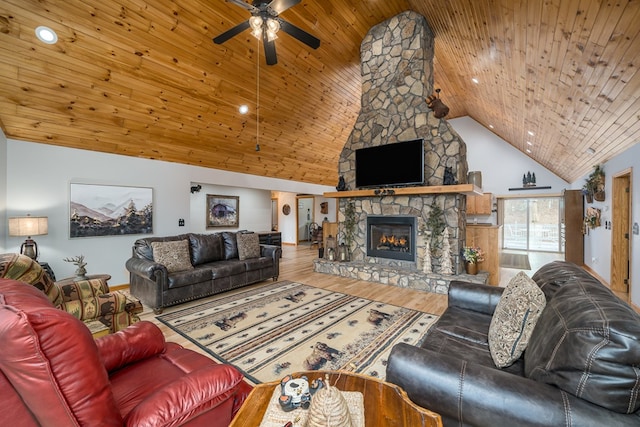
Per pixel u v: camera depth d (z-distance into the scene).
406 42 4.79
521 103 4.65
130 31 3.11
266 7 2.32
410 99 4.85
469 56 4.31
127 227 4.57
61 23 2.78
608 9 1.92
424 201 4.71
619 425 0.88
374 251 5.28
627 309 1.09
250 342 2.70
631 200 3.81
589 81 2.84
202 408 1.08
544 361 1.14
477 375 1.12
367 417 1.05
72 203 4.02
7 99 3.11
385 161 4.93
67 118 3.57
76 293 2.42
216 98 4.33
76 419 0.83
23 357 0.78
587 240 6.36
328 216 10.54
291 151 6.44
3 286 1.00
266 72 4.36
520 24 2.68
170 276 3.58
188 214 5.33
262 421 1.05
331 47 4.68
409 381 1.22
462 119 9.16
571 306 1.22
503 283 4.98
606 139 4.00
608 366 0.91
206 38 3.54
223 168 5.92
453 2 3.18
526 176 8.39
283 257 7.68
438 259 4.60
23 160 3.62
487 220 8.93
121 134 4.15
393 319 3.23
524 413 0.98
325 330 2.95
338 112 5.97
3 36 2.66
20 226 3.26
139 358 1.56
